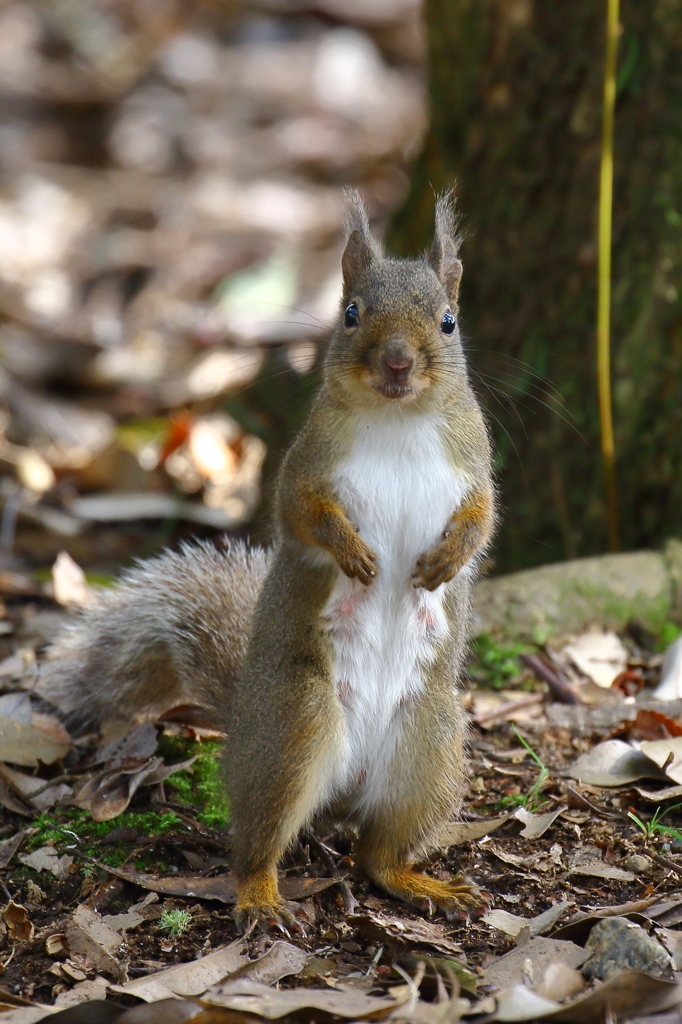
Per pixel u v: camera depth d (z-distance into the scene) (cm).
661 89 1155
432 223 1292
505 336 1238
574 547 1223
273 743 740
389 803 786
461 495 785
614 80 1148
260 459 1508
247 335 1816
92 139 2586
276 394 1449
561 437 1214
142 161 2514
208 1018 605
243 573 970
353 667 779
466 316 1259
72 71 2766
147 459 1563
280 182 2389
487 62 1218
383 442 769
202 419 1620
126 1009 630
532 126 1200
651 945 659
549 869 786
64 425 1692
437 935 718
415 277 794
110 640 971
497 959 679
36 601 1227
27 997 671
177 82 2727
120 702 973
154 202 2352
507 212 1223
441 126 1281
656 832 820
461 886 762
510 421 1233
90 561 1351
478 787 893
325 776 754
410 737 789
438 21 1255
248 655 792
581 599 1128
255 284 1988
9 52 2814
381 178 2375
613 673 1075
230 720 789
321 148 2486
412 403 760
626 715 987
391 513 772
